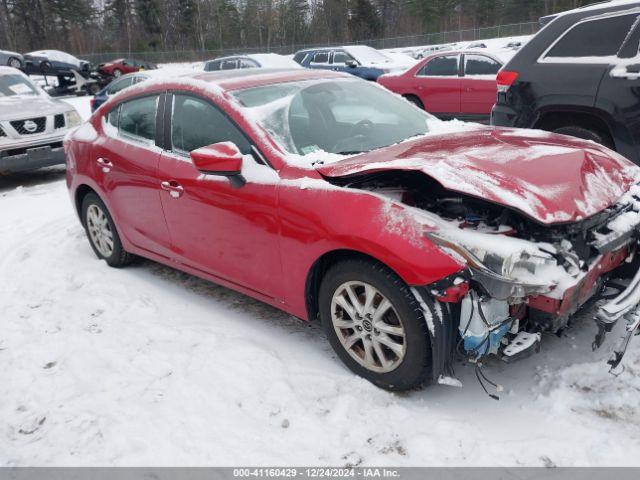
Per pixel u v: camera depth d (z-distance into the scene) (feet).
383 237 8.10
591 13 15.99
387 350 8.92
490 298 7.80
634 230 9.22
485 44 106.11
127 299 12.85
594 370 8.87
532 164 8.84
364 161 9.19
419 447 7.73
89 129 14.73
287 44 218.59
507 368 9.34
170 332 11.15
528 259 7.63
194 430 8.35
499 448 7.59
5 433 8.61
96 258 15.72
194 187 11.02
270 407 8.76
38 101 27.09
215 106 11.03
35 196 23.76
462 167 8.50
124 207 13.43
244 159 10.20
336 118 11.56
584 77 15.81
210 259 11.44
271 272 10.12
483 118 33.09
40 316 12.30
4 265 15.61
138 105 13.14
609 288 9.86
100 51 220.64
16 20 217.36
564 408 8.20
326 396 8.94
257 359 9.98
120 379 9.69
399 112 12.58
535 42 17.06
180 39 225.15
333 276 9.06
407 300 8.07
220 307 12.23
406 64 45.57
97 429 8.48
